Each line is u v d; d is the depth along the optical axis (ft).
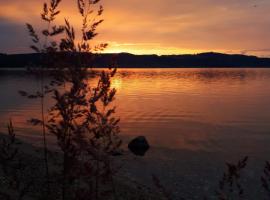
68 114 17.76
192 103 222.69
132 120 145.89
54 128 18.84
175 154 86.94
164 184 62.49
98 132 18.08
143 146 90.68
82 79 17.56
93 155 18.13
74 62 17.57
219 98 261.03
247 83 501.15
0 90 318.04
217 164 77.36
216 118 155.94
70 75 17.53
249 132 120.67
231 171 19.90
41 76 17.87
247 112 178.19
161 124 137.18
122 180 61.87
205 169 72.95
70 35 17.54
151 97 268.82
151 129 125.29
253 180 63.05
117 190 54.54
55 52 17.51
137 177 66.08
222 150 92.38
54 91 17.75
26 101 215.10
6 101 221.05
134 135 112.98
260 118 156.04
